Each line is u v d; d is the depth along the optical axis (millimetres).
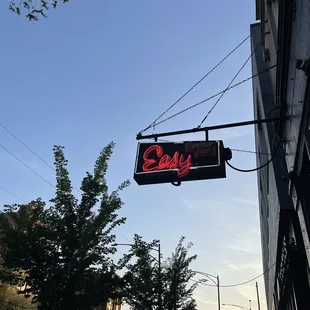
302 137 8102
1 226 10180
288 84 9211
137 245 13773
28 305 17188
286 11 8219
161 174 8609
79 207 10867
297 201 9867
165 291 21484
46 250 10039
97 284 9680
